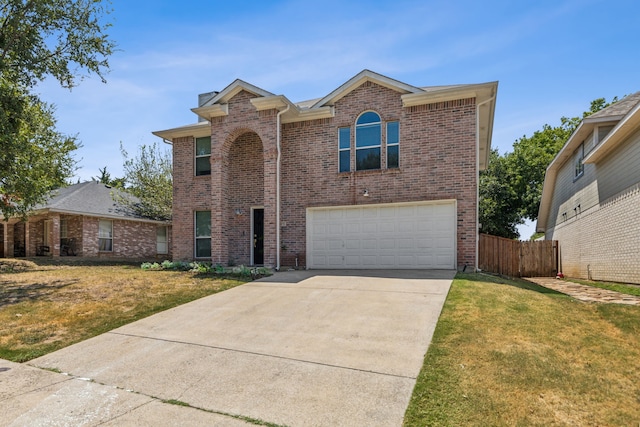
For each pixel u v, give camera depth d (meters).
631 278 11.14
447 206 11.52
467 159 11.33
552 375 4.04
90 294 8.62
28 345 5.64
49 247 20.14
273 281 9.84
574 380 3.95
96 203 20.39
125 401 3.90
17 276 11.76
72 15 12.25
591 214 14.54
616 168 12.27
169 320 6.70
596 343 5.06
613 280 12.43
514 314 6.17
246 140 14.08
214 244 13.06
